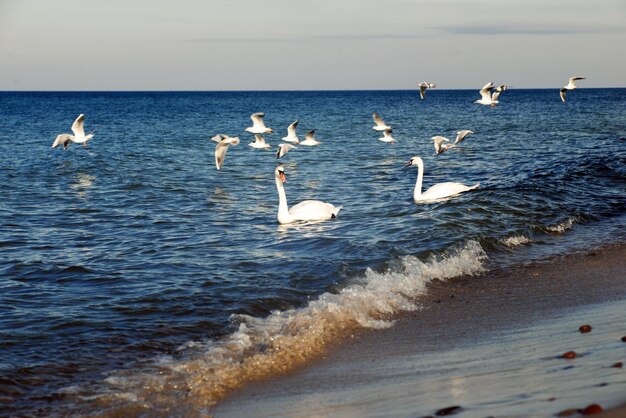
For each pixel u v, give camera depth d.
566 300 11.00
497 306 10.85
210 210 20.92
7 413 7.48
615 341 8.38
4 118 86.00
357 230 16.66
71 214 20.17
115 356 9.15
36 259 14.45
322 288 12.03
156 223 18.70
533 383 7.11
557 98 168.75
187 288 12.14
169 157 37.91
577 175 23.66
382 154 38.41
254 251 14.93
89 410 7.54
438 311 10.73
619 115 78.38
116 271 13.45
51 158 36.69
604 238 15.62
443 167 30.78
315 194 23.97
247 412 7.28
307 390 7.78
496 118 77.81
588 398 6.38
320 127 67.62
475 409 6.56
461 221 16.36
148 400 7.75
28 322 10.50
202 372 8.43
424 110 109.31
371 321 10.20
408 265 13.06
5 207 21.36
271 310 11.08
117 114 102.69
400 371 8.15
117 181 27.59
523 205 18.23
